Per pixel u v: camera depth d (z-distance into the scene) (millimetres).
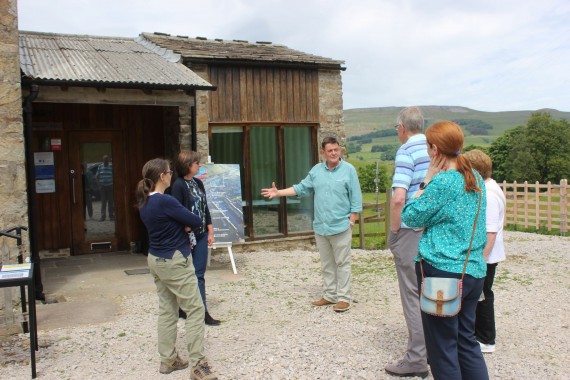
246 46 10734
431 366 3098
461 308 3092
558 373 4016
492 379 3902
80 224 9164
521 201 15500
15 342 4785
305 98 10055
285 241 9977
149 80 7137
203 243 5203
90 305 5906
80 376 4023
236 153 9539
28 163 6336
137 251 9469
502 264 8914
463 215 3020
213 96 9172
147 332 5020
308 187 5781
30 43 8508
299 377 3963
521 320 5449
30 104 6324
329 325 5180
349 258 5676
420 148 3857
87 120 9164
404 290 3959
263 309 5816
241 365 4184
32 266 4273
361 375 3992
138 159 9523
